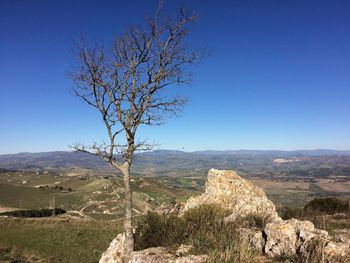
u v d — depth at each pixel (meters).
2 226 43.47
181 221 13.34
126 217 13.82
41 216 80.12
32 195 127.19
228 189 16.64
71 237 34.97
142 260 9.88
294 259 8.38
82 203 101.50
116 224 39.75
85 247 31.33
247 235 10.59
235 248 8.93
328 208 21.61
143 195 100.12
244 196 16.02
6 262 24.73
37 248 31.69
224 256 8.47
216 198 16.27
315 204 22.27
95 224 42.81
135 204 66.12
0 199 116.81
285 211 20.06
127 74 14.84
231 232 10.84
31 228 41.56
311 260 7.82
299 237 9.01
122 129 14.45
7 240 34.91
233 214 14.46
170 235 12.29
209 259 8.41
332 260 7.56
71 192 127.06
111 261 13.75
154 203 94.81
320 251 7.82
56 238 34.91
